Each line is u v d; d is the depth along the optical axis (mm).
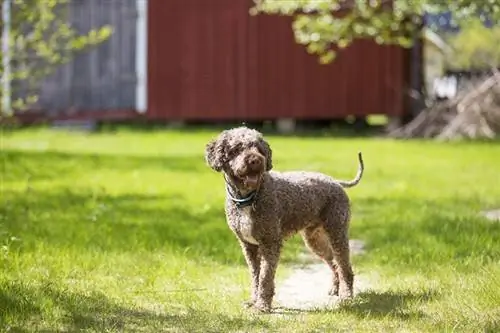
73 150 23516
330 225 8039
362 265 9719
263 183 7484
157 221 12133
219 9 30547
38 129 31344
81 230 11109
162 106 31047
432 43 38188
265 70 30453
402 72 29812
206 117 30797
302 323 7078
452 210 13414
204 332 6770
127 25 31234
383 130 30750
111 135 28844
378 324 7008
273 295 7652
